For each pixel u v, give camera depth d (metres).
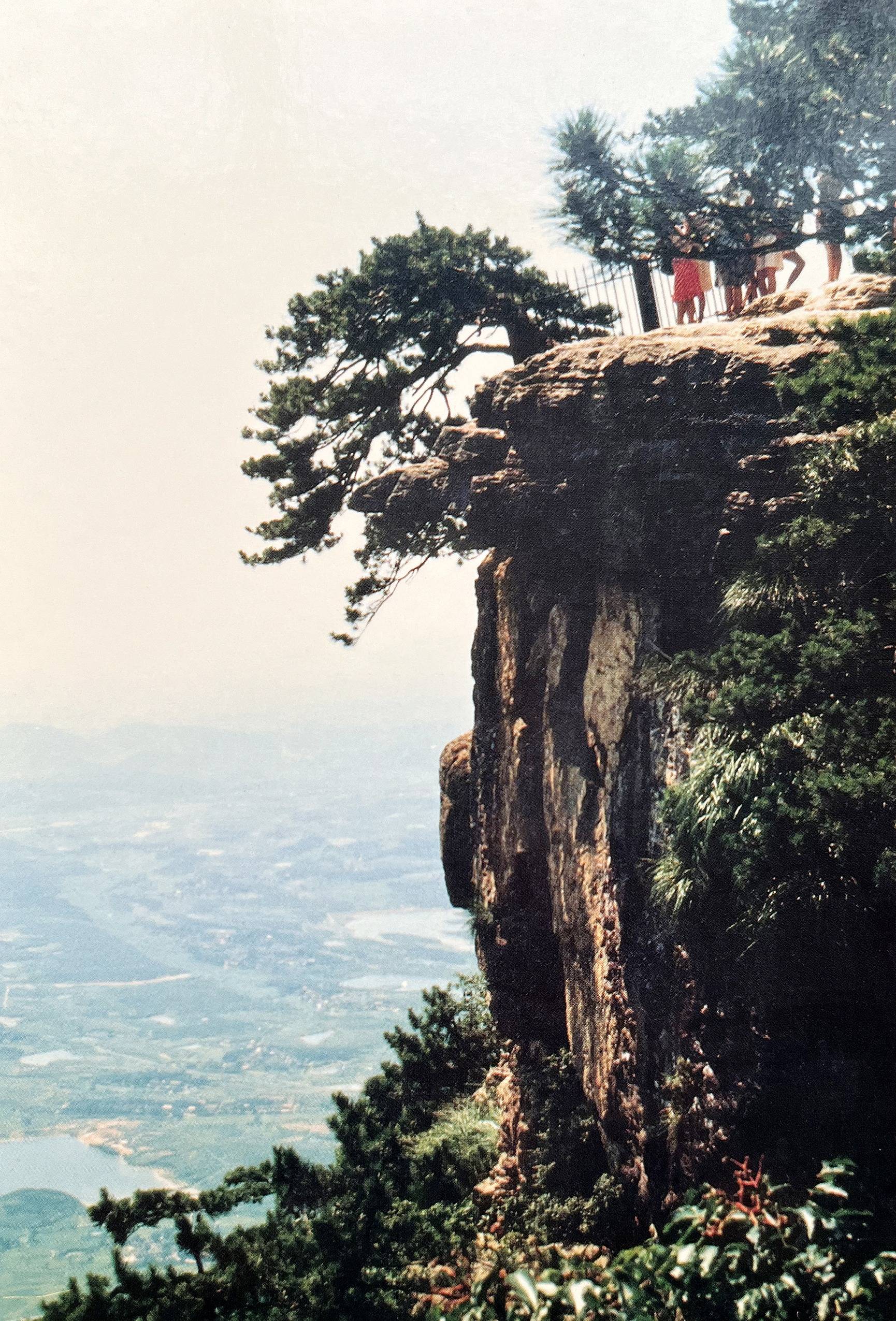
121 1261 15.20
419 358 27.52
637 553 17.83
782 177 22.89
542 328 26.58
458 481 20.39
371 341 26.77
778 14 21.86
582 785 19.20
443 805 29.02
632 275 25.19
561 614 20.19
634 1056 16.59
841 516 14.52
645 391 17.84
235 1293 15.42
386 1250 16.89
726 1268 9.43
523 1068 22.70
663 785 16.23
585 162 23.97
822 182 22.59
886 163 22.03
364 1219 17.20
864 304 18.80
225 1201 18.70
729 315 23.92
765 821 12.44
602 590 18.80
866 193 22.33
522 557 20.14
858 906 12.08
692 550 17.39
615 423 18.09
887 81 21.45
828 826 11.88
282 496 27.78
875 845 11.83
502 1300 9.73
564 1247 17.03
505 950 22.75
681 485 17.42
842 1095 12.88
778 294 20.91
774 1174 13.09
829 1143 12.75
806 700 13.16
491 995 23.92
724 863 13.35
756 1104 13.61
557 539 19.17
